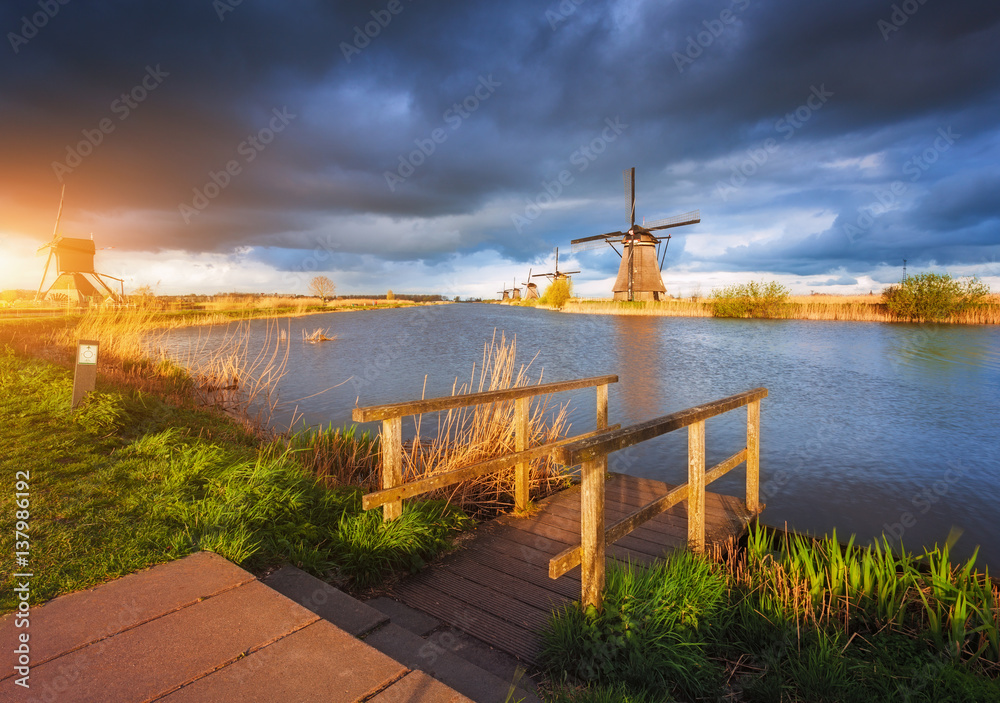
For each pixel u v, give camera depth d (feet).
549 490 20.90
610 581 11.21
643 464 28.43
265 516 13.70
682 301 164.86
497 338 96.02
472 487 19.17
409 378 53.98
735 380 52.06
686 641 10.48
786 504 22.79
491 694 8.54
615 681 9.37
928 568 15.40
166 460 16.72
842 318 119.44
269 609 9.25
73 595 9.47
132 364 39.75
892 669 10.77
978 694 9.79
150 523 12.41
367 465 22.36
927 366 58.90
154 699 6.94
